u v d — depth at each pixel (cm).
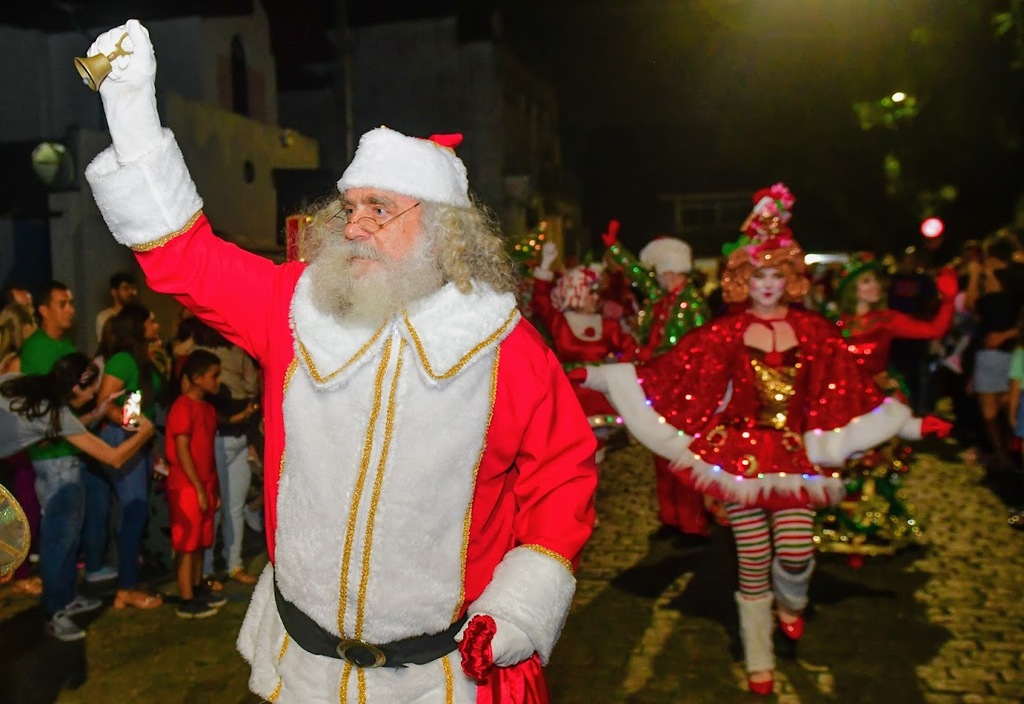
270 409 245
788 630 481
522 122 2562
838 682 462
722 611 562
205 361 561
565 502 238
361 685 231
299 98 2328
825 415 457
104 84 227
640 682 466
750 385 456
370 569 225
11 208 1148
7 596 606
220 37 1514
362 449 227
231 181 1442
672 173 3391
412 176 237
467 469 232
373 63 2331
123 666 496
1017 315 893
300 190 1575
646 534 729
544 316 827
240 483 622
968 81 1510
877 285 624
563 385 248
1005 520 745
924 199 1683
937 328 621
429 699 233
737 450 449
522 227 2328
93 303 1130
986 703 439
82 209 1122
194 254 238
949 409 1338
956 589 590
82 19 1468
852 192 2767
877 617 545
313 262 246
